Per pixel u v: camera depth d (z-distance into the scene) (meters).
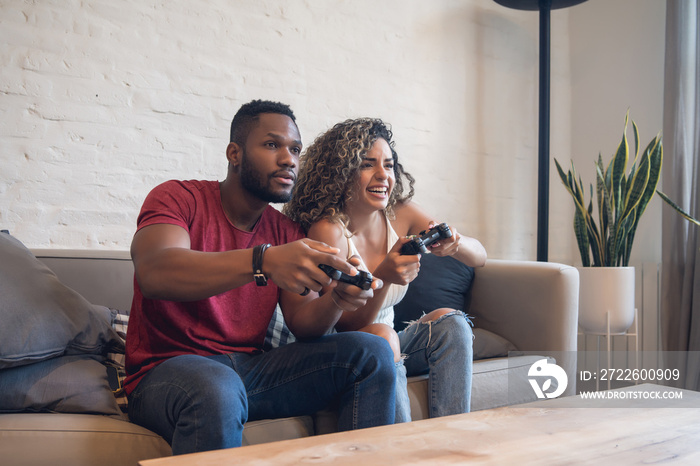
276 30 2.51
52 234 2.00
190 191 1.40
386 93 2.84
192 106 2.29
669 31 2.92
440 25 3.04
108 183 2.11
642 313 3.12
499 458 0.77
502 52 3.29
